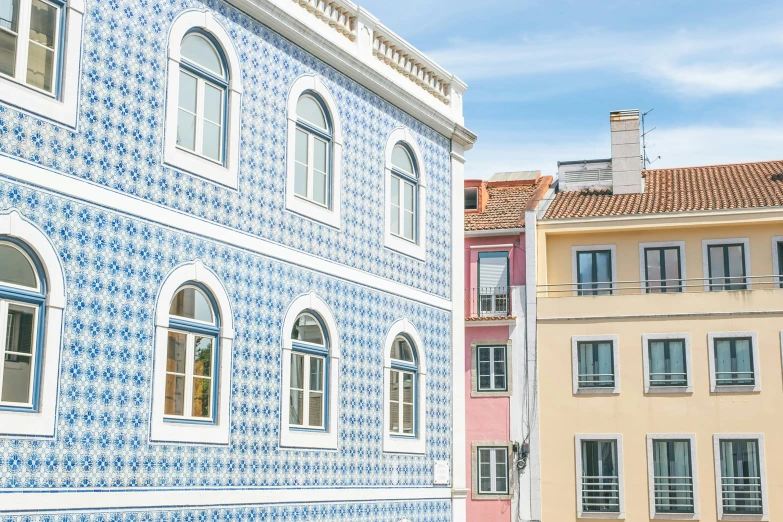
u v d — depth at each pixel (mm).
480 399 30156
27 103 11398
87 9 12305
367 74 17922
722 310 28797
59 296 11570
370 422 17281
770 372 28281
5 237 11109
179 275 13383
